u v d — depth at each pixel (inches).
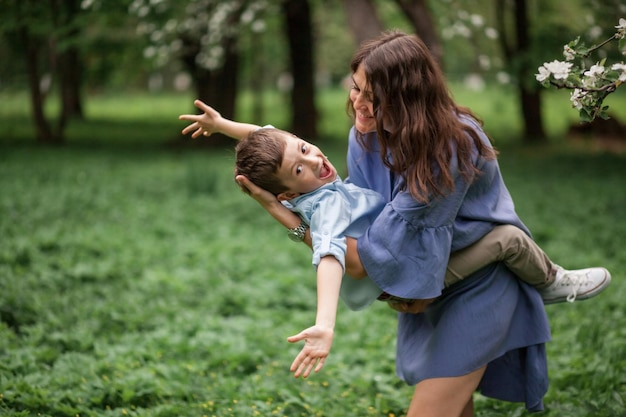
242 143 116.1
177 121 1061.1
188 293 258.2
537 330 122.7
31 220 362.6
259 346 203.2
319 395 166.7
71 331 208.8
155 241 338.0
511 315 120.6
